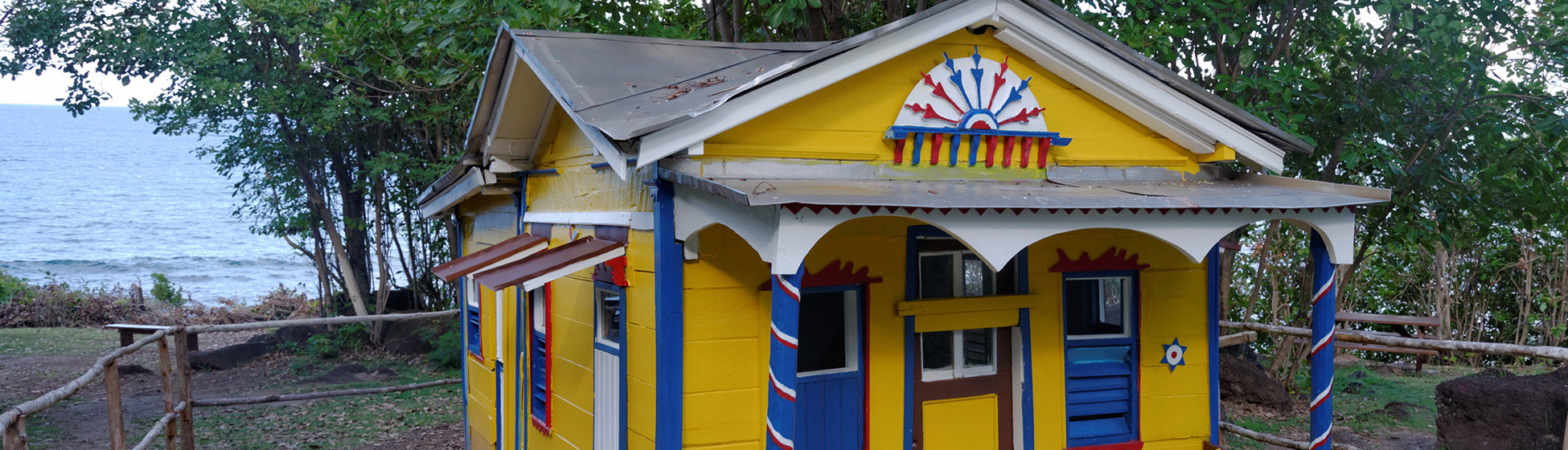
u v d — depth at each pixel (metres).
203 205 83.31
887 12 11.66
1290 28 10.38
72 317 22.05
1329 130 10.50
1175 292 7.18
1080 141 6.49
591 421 6.69
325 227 17.08
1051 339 6.88
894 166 6.00
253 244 61.47
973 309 6.58
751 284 5.86
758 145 5.71
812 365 6.29
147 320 21.75
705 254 5.74
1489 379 8.88
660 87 5.99
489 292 9.12
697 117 5.13
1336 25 10.51
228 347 16.67
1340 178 11.01
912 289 6.45
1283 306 13.95
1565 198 10.02
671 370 5.62
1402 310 16.02
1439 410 9.05
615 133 4.91
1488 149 9.90
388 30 11.29
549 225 7.55
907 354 6.42
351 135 16.92
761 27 12.63
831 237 6.20
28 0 15.14
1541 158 9.88
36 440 10.59
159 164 121.75
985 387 6.75
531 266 6.14
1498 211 10.68
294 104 15.09
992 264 5.16
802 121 5.81
